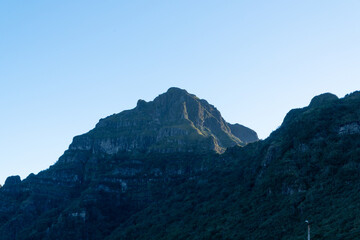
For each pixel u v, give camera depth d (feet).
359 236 636.07
